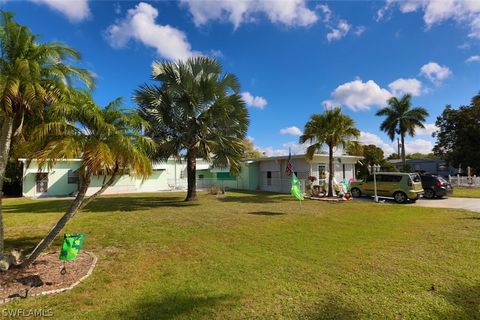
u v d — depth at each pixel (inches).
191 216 422.6
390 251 231.6
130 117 199.0
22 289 160.6
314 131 674.8
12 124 189.6
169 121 577.9
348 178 935.7
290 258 217.0
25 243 274.8
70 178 948.0
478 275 178.1
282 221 375.2
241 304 143.3
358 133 658.2
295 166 883.4
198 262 209.9
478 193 749.3
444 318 128.0
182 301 147.0
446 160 1334.9
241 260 213.3
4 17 177.3
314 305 141.7
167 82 579.8
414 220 376.2
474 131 1201.4
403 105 1316.4
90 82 209.9
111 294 155.9
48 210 519.2
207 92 571.2
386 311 134.8
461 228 319.9
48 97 182.1
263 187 1009.5
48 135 180.5
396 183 604.1
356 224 350.9
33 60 179.9
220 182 1185.4
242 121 609.3
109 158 178.5
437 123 1385.3
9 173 897.5
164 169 1150.3
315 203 581.9
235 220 385.1
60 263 206.5
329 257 218.2
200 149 600.1
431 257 214.4
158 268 197.8
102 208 530.9
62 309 139.4
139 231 318.0
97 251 240.7
